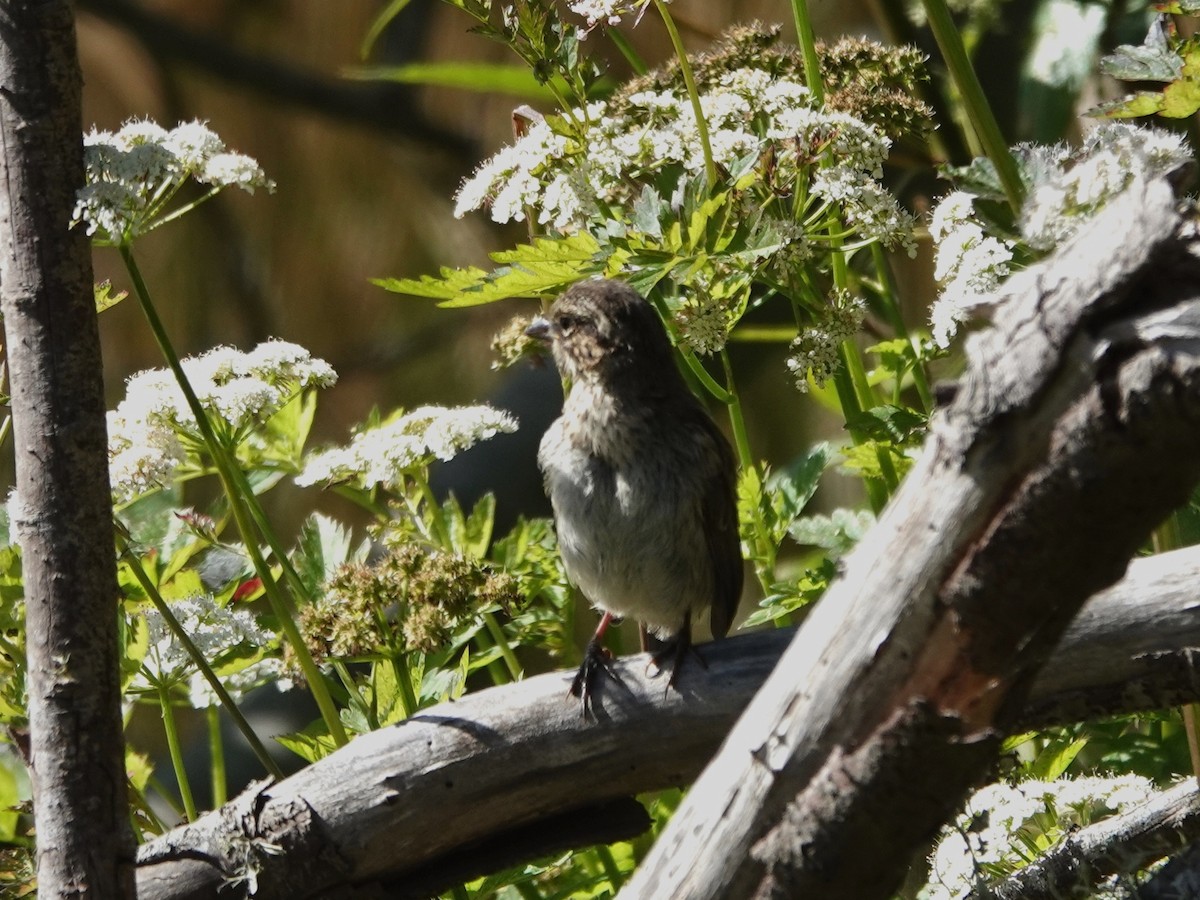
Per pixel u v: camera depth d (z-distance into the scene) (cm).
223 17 1780
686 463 839
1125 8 1104
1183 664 614
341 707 954
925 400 863
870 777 480
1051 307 435
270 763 700
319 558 857
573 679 697
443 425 810
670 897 518
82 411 605
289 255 1584
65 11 596
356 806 680
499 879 780
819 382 841
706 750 686
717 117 834
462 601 746
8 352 608
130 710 836
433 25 1781
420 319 1606
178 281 1548
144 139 741
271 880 682
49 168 600
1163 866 597
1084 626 619
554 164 827
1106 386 425
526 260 770
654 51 1434
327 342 1595
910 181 1252
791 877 498
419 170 1761
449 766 684
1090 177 585
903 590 470
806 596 789
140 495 784
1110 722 821
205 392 764
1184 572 617
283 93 1756
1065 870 651
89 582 606
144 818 792
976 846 685
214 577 856
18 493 610
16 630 767
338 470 823
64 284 602
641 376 844
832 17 1444
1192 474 432
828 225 853
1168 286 429
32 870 769
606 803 719
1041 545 446
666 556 843
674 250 755
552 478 863
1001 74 1201
